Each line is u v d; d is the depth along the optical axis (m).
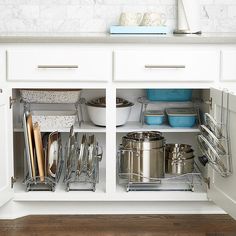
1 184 2.53
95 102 2.97
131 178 2.74
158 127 2.92
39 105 3.14
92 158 2.76
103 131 2.83
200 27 3.09
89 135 3.09
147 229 2.54
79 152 2.85
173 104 3.13
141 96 3.14
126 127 2.92
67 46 2.58
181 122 2.91
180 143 3.18
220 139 2.40
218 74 2.62
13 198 2.67
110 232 2.51
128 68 2.59
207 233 2.49
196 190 2.73
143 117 3.04
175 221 2.65
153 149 2.73
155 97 3.01
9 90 2.60
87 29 3.12
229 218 2.70
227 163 2.37
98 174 2.95
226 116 2.38
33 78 2.59
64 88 2.66
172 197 2.69
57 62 2.58
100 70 2.59
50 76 2.59
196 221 2.65
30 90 2.78
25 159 2.86
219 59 2.61
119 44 2.58
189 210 2.76
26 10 3.10
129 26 2.86
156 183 2.80
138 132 2.89
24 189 2.73
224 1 3.13
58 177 2.85
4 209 2.69
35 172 2.74
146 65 2.59
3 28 3.11
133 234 2.48
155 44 2.59
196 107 3.08
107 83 2.61
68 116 2.82
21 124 2.92
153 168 2.74
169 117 2.92
